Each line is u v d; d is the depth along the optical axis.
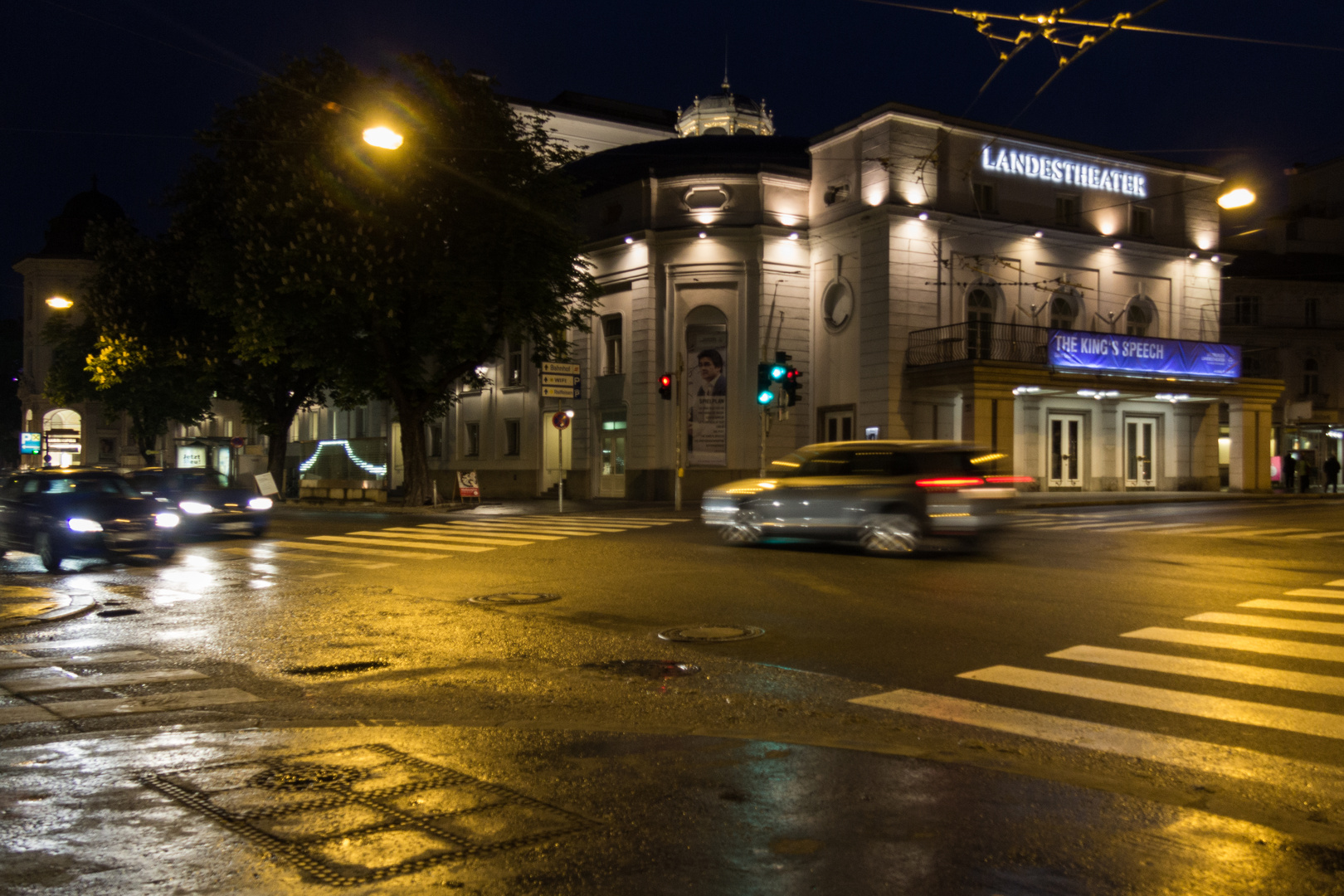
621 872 3.64
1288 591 10.98
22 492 15.72
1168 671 7.18
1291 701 6.33
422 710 6.45
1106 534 18.27
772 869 3.67
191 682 7.38
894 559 13.98
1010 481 14.55
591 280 29.62
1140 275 34.19
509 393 38.56
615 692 6.88
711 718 6.13
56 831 4.05
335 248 24.33
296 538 19.53
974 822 4.18
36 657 8.33
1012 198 31.75
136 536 14.85
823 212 32.06
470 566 14.48
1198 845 3.95
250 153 27.11
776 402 25.17
